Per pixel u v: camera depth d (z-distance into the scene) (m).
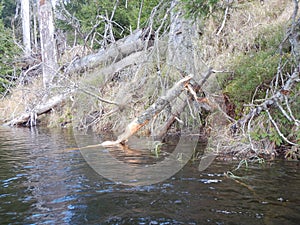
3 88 10.91
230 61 5.34
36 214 1.99
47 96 7.77
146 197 2.27
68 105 7.55
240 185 2.52
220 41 6.36
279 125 3.86
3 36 11.71
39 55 11.18
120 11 9.53
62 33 11.95
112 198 2.26
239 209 2.02
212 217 1.90
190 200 2.20
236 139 4.05
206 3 3.80
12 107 9.18
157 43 4.87
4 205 2.15
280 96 3.59
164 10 6.72
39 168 3.19
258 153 3.69
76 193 2.38
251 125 4.11
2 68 10.99
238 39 5.95
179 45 4.74
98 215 1.96
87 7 10.23
